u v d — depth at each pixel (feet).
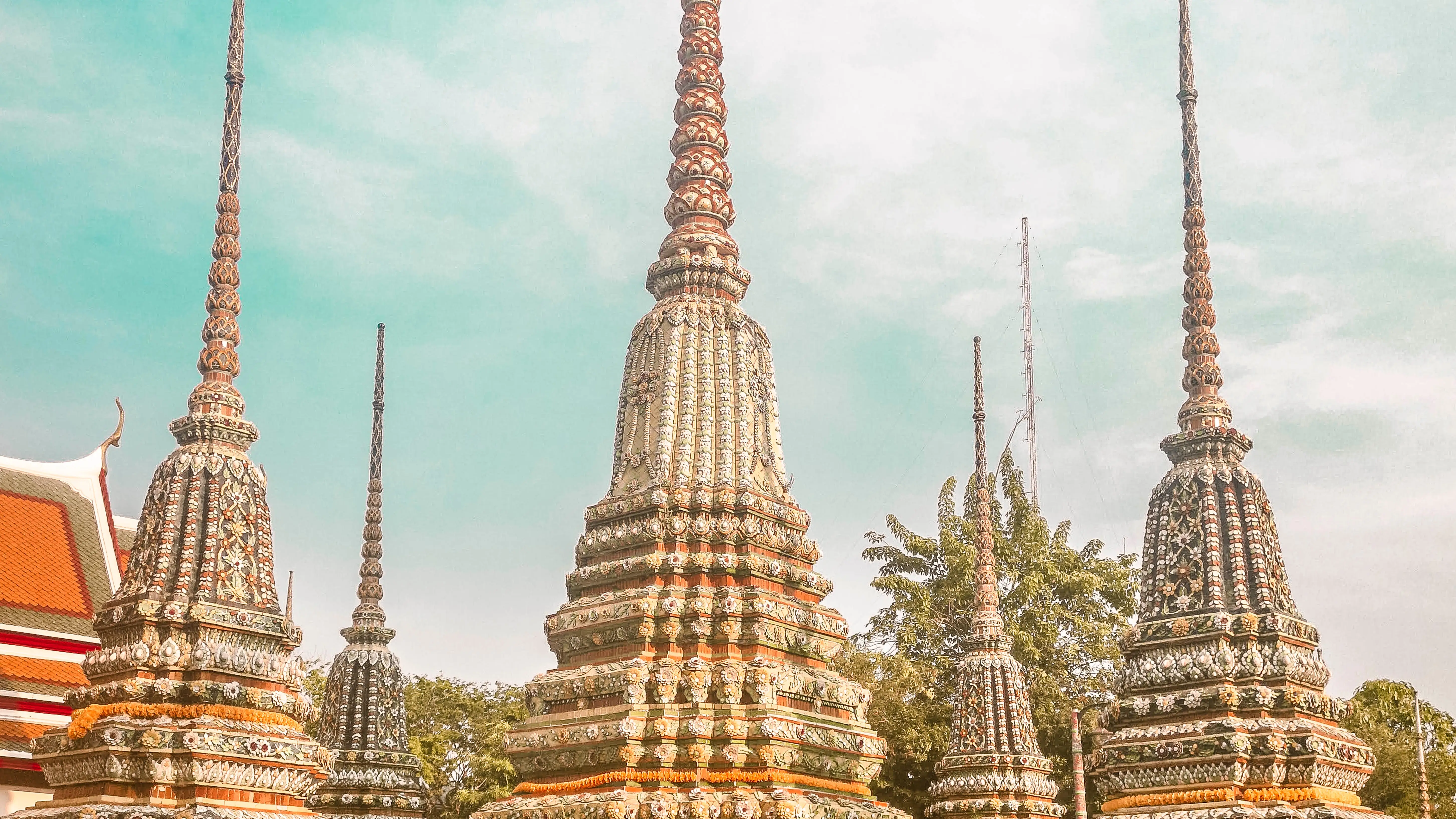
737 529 89.86
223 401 79.20
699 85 103.40
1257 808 68.95
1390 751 175.63
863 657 177.68
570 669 88.48
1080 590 207.41
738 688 83.46
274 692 75.77
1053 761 171.12
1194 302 79.05
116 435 128.57
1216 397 77.92
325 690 123.54
